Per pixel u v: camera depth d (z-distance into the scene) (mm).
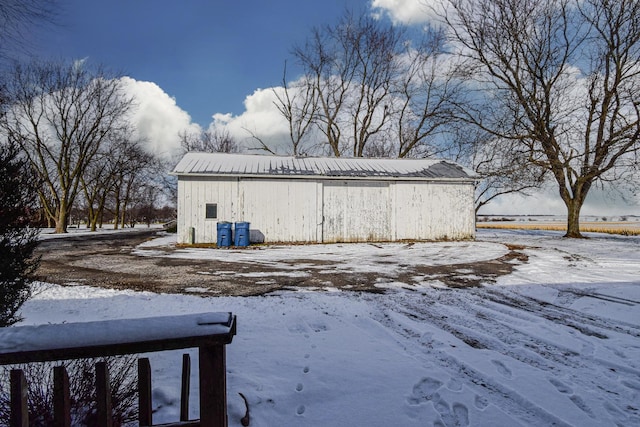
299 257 10977
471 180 16125
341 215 15352
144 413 1841
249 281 7316
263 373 3137
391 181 15734
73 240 17781
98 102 27094
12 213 2867
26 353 1350
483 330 4391
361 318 4820
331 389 2869
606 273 7984
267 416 2523
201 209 14375
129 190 39188
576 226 18094
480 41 18500
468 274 8055
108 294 6125
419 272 8344
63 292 6254
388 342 3951
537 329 4430
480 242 15352
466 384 2994
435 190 16078
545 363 3432
